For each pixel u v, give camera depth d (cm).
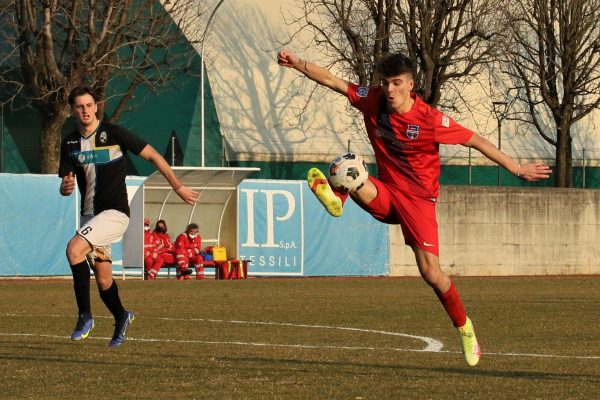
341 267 8869
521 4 10856
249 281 7869
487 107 12100
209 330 3862
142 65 9575
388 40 10131
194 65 10900
